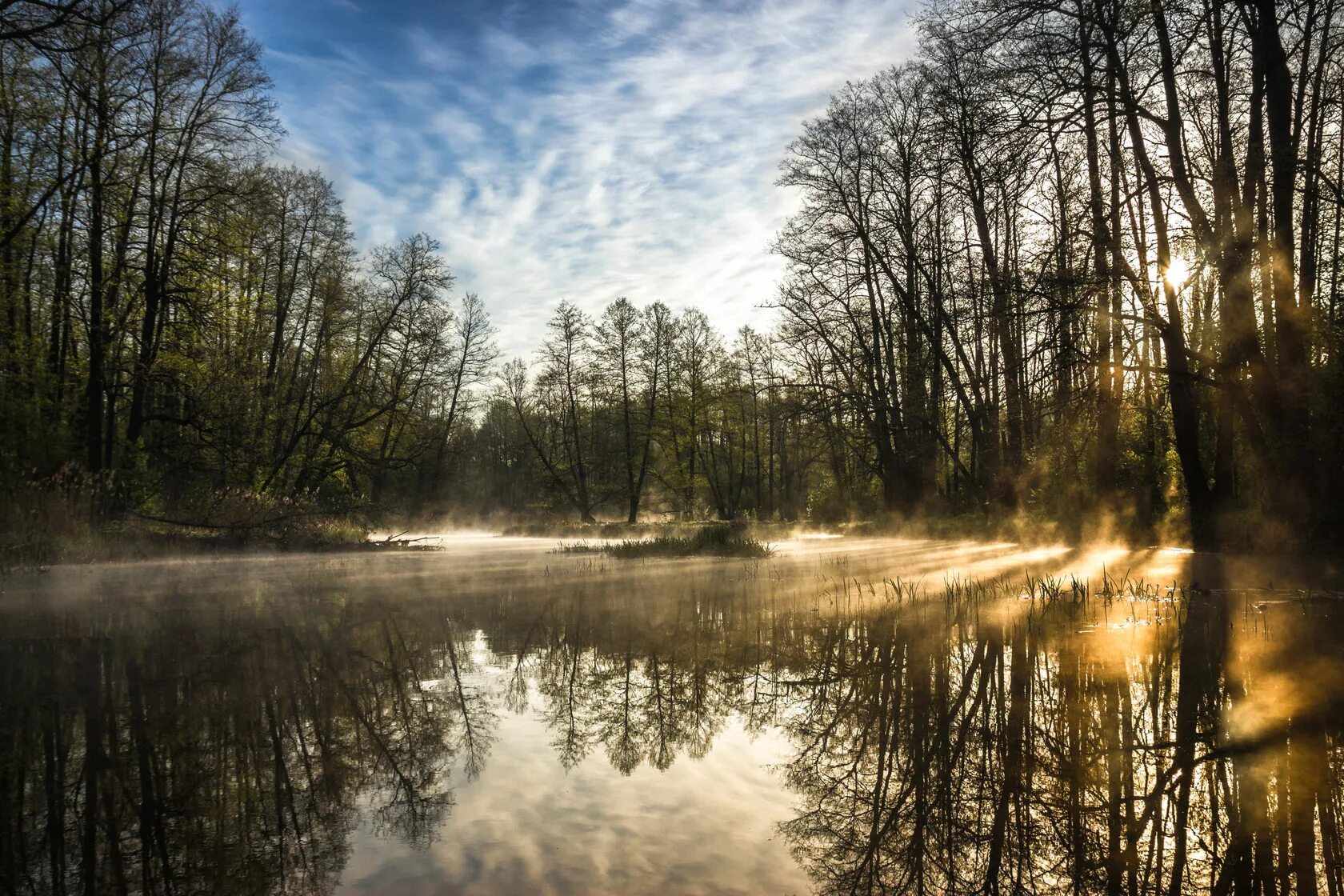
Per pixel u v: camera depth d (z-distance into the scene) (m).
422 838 2.99
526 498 56.12
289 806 3.36
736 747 4.11
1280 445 11.53
